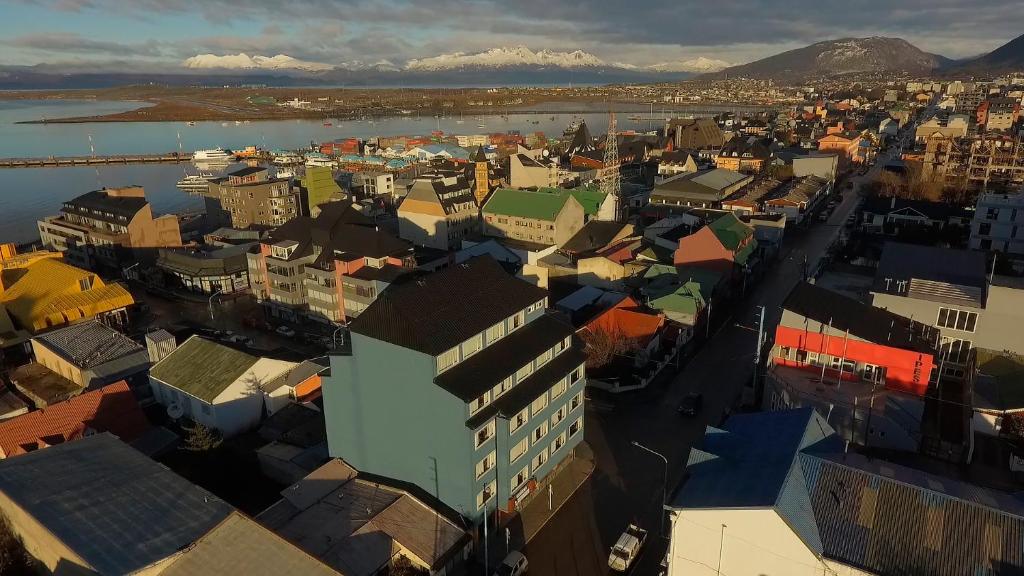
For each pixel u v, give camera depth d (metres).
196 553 36.50
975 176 151.12
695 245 96.50
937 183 142.50
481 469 47.09
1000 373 62.28
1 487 42.34
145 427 61.56
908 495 34.94
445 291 52.09
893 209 121.62
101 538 37.41
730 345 79.75
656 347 75.81
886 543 33.16
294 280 89.81
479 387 46.00
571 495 53.03
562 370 53.56
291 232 96.19
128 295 90.25
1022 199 104.31
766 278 105.00
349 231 88.62
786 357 64.31
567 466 56.72
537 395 49.84
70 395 66.75
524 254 111.00
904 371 58.22
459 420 45.31
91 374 67.06
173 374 66.19
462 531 45.81
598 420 63.94
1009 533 32.34
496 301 53.44
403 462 50.06
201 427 56.69
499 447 47.94
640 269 100.12
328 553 42.12
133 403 61.50
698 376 72.00
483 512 48.09
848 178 187.38
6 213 173.75
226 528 37.81
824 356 62.03
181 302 101.50
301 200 150.00
